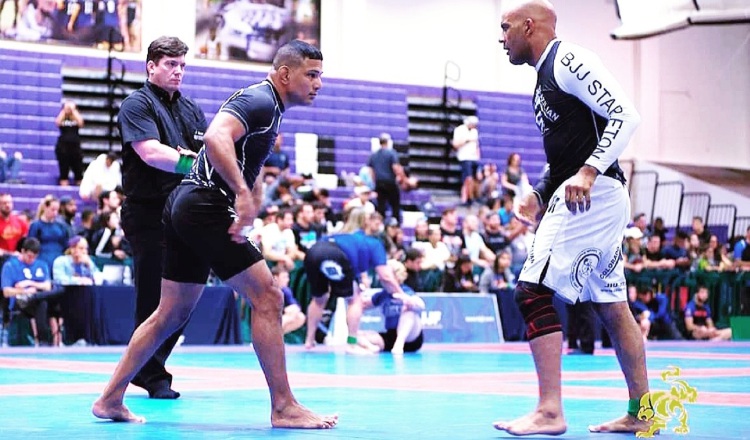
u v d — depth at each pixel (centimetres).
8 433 411
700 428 438
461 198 2161
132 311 1333
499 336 1548
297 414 437
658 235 2009
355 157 2180
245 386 689
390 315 1204
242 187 417
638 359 427
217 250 436
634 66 2606
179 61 585
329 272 1165
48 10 2072
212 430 425
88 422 458
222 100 2105
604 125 414
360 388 677
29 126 1902
